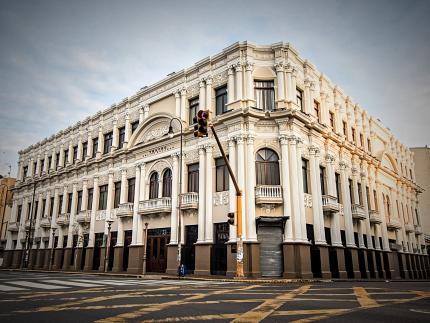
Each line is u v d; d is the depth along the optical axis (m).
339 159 28.50
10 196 55.12
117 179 31.66
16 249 43.25
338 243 24.89
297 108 23.73
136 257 27.22
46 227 39.12
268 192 21.53
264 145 22.69
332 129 28.55
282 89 23.44
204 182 23.98
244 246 20.70
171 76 28.45
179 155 26.33
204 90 25.97
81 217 33.50
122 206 29.47
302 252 20.95
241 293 11.15
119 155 31.67
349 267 25.73
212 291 11.79
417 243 43.53
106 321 6.31
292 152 22.41
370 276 28.83
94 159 34.41
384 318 6.65
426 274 42.75
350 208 27.72
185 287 13.48
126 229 29.39
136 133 30.39
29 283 14.51
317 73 27.81
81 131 37.88
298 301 9.07
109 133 34.53
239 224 18.64
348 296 10.37
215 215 22.98
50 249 37.38
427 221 52.66
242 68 24.00
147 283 15.63
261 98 23.89
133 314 7.02
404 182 41.84
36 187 43.06
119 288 12.73
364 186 31.38
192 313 7.16
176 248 24.56
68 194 37.69
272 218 21.19
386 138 39.94
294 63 24.89
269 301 9.04
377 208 33.47
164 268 25.56
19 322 6.23
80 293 10.84
